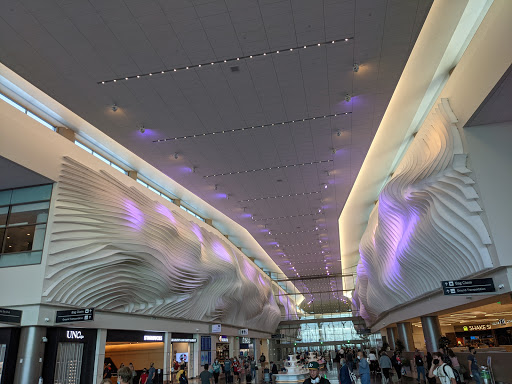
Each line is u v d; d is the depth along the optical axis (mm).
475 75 10438
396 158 20016
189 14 9234
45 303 12141
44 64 10664
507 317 28891
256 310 33938
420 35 11297
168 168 17750
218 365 19609
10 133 11469
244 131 14789
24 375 11500
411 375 18562
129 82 11562
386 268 20641
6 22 9203
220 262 23391
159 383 17844
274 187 20828
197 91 12188
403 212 16188
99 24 9391
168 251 17359
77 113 13047
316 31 9992
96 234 13539
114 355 20984
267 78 11773
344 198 23359
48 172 12805
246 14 9320
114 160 18672
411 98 14516
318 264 45094
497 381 10938
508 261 10250
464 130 11469
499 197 10805
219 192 21156
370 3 9172
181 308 19656
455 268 13125
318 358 29422
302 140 15797
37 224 12953
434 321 17906
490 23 9609
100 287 13898
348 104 13406
